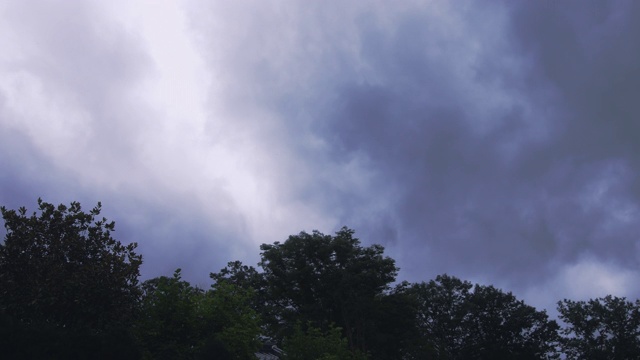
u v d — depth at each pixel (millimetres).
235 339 23047
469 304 72000
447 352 68250
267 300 54500
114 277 23359
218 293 25344
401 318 53438
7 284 22281
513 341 72188
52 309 21922
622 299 72812
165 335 22734
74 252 24203
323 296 52188
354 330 51562
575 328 72812
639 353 68375
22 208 24500
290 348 29625
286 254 53688
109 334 17844
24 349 15570
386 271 54031
